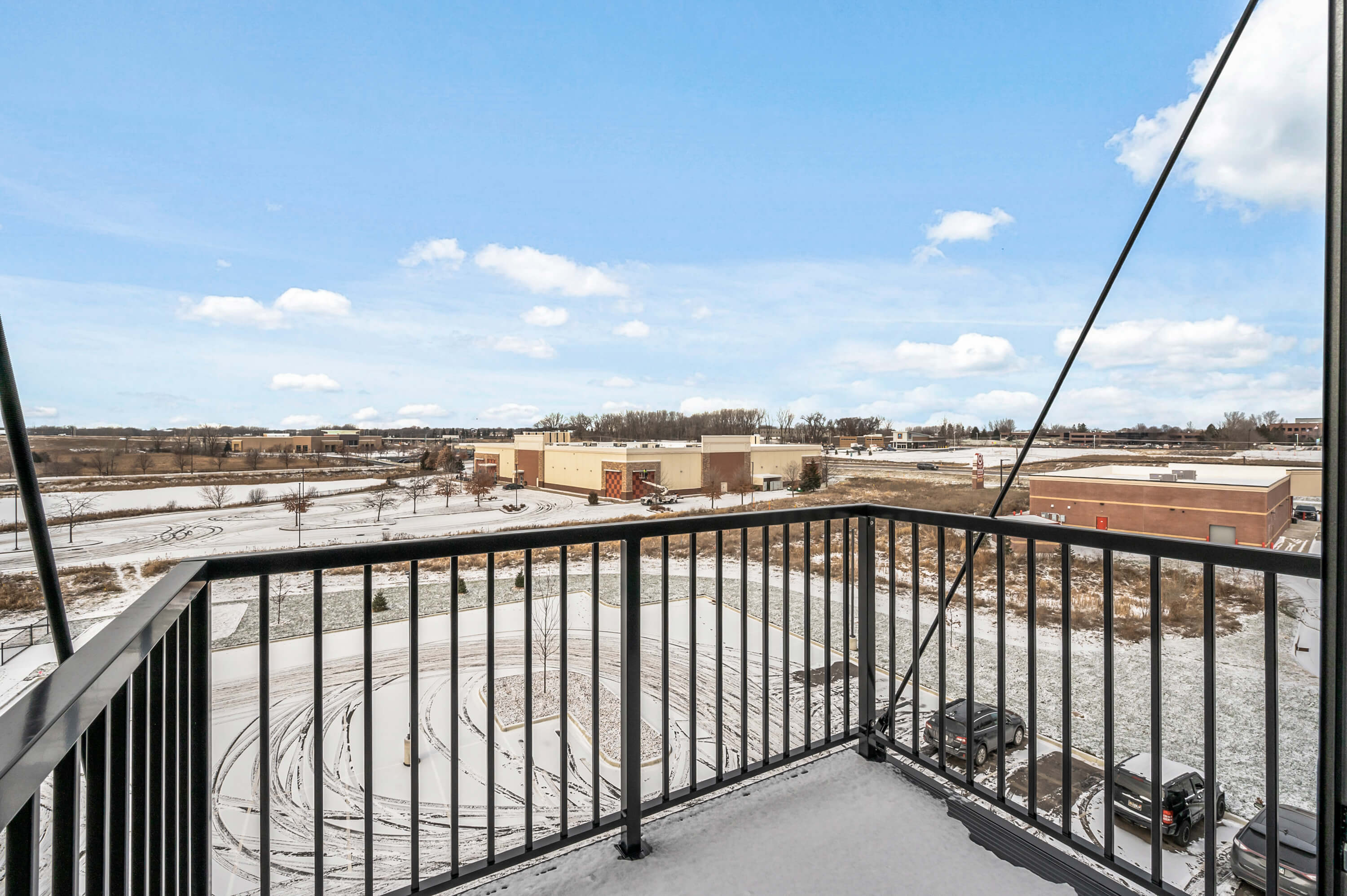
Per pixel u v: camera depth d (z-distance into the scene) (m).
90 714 0.56
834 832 1.68
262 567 1.21
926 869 1.53
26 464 1.00
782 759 2.00
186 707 1.01
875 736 2.08
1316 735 1.01
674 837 1.67
